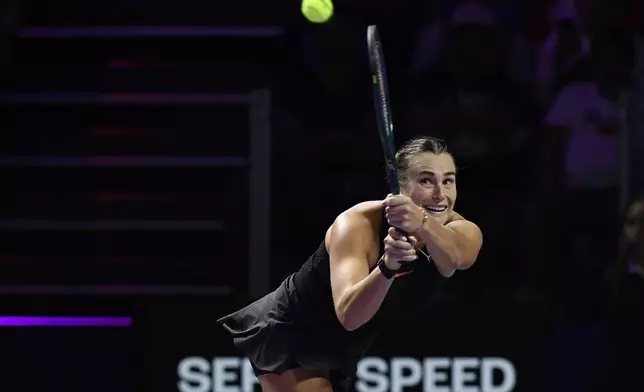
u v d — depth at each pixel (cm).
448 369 1666
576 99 1967
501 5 2077
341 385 1209
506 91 2017
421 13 2105
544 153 1959
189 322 1673
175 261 2025
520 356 1667
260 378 1226
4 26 2086
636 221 1773
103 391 1812
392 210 969
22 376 1814
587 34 2017
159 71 2059
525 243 1942
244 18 2161
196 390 1673
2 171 2061
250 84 2031
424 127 1991
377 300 986
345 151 1984
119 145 2077
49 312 1967
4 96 2053
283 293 1184
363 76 2028
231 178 2061
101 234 2038
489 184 1975
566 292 1905
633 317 1755
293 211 1972
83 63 2114
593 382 1728
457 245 1055
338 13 2103
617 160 1941
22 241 2034
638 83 1958
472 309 1667
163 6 2161
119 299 1969
